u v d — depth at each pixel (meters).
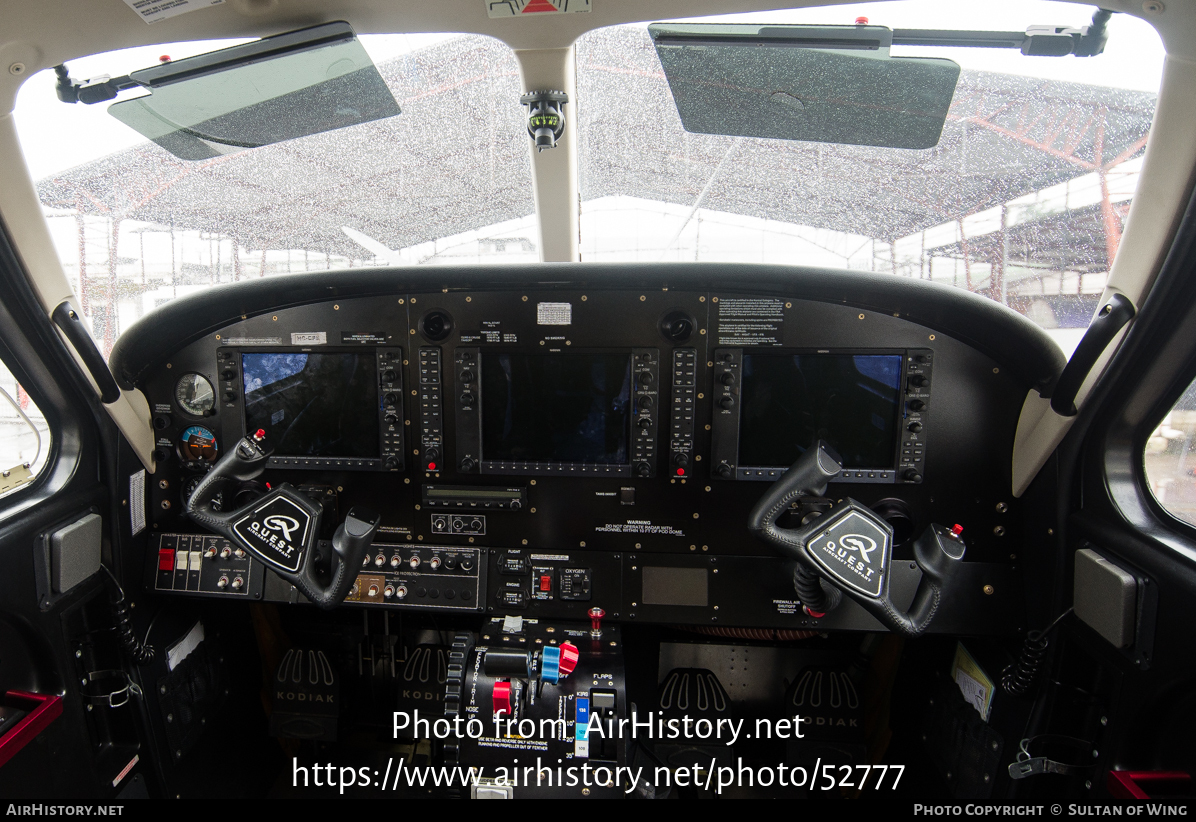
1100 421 1.90
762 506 1.82
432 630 2.84
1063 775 2.03
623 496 2.27
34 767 1.92
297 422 2.33
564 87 1.95
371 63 1.77
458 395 2.26
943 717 2.42
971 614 2.15
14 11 1.48
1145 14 1.46
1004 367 2.10
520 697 2.03
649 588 2.26
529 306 2.21
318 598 1.93
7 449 2.02
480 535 2.32
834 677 2.60
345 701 2.78
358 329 2.27
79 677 2.12
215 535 2.38
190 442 2.39
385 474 2.33
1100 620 1.81
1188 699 1.61
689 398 2.20
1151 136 1.62
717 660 2.79
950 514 2.19
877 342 2.13
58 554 1.97
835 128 2.04
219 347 2.31
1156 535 1.72
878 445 2.18
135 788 2.23
